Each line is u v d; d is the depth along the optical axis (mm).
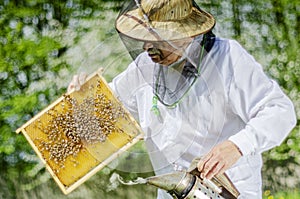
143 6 3109
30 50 6902
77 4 7039
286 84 7180
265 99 3291
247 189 3492
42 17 7012
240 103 3314
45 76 6875
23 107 6785
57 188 6672
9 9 7031
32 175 6688
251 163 3482
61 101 3479
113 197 6418
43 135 3449
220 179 3271
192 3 3211
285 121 3273
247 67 3287
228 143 3215
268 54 7227
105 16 6984
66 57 6910
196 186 3186
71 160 3426
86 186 6473
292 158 6914
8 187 6691
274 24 7250
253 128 3236
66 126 3451
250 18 7230
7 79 6848
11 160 6715
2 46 6918
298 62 7215
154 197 6430
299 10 7297
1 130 6711
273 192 6809
